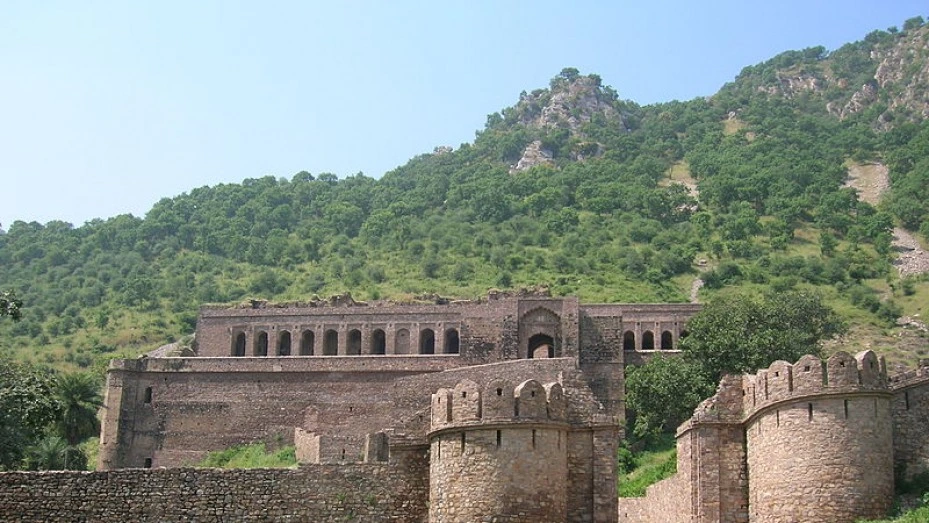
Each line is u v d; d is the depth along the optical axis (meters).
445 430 52.59
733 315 120.94
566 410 53.38
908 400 58.16
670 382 111.31
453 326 145.38
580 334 129.50
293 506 55.47
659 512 67.00
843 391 54.28
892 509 53.34
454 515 51.41
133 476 55.41
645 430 109.81
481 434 51.81
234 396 125.94
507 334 129.38
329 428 124.12
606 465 53.34
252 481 55.72
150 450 124.94
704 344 116.12
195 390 126.44
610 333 129.50
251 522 55.12
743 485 58.28
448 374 107.75
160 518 54.91
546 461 51.62
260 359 126.94
